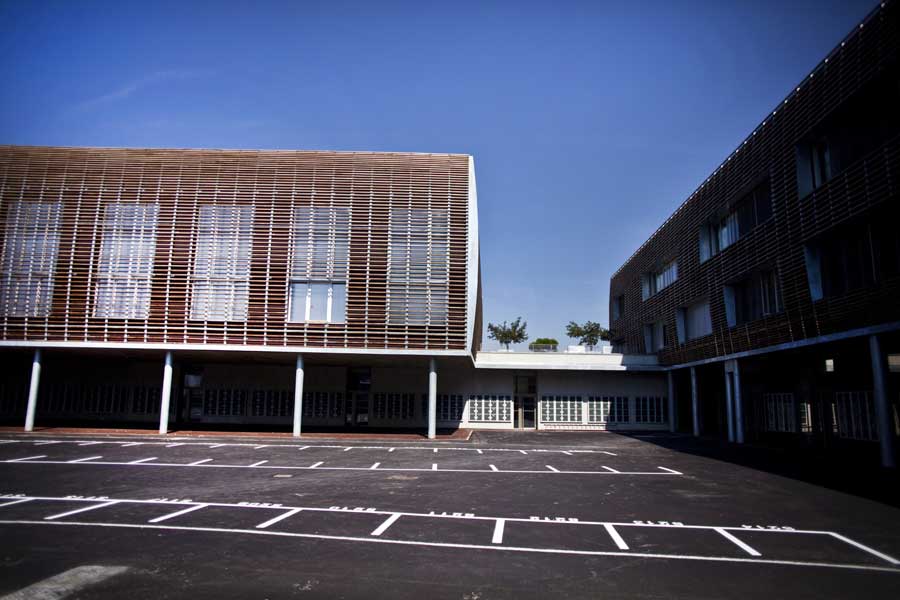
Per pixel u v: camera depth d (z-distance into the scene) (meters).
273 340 21.25
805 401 22.05
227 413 27.70
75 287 21.41
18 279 21.48
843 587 5.49
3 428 22.58
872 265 14.18
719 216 22.78
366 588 5.34
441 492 10.45
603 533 7.50
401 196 21.97
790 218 16.73
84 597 4.97
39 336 21.25
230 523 7.80
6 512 8.33
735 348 20.88
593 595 5.23
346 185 21.95
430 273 21.58
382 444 19.84
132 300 21.38
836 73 14.16
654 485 11.46
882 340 13.59
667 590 5.38
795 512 8.88
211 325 21.34
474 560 6.25
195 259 21.59
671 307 27.81
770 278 19.62
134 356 23.70
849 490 10.91
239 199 21.86
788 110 16.59
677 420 28.52
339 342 21.28
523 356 28.91
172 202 21.81
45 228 21.67
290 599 5.03
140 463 13.91
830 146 15.54
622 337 38.50
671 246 27.84
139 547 6.55
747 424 26.14
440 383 28.62
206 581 5.45
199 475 12.17
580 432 27.61
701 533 7.54
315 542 6.89
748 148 19.28
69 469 12.70
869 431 18.28
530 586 5.45
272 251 21.62
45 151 22.02
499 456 16.62
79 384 28.27
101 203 21.83
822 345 16.22
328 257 21.59
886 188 12.66
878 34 12.54
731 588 5.45
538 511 8.86
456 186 22.14
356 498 9.76
